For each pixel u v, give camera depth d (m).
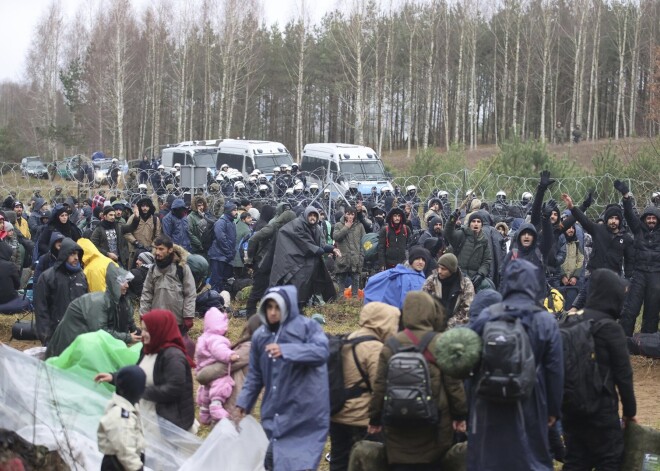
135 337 8.52
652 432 6.92
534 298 6.46
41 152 74.50
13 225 18.00
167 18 74.00
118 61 65.25
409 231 16.02
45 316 11.16
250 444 7.58
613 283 6.92
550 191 26.59
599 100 82.69
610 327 6.80
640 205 25.44
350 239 17.28
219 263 16.75
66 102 73.25
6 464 6.87
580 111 66.38
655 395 11.07
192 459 7.39
